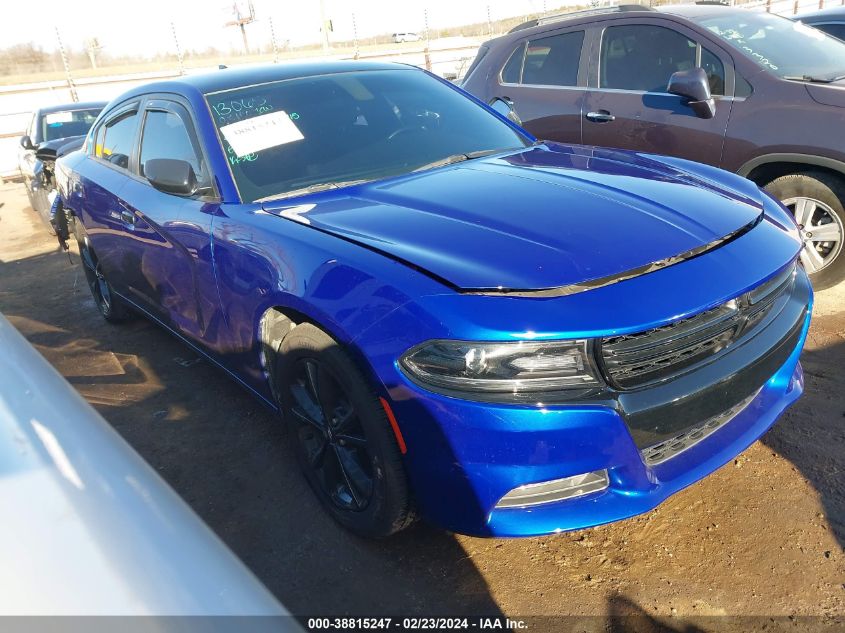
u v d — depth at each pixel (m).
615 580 2.03
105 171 3.78
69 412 0.74
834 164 3.59
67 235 5.50
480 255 1.90
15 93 19.39
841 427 2.66
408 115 3.22
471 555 2.19
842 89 3.62
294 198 2.59
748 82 3.97
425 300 1.79
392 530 2.09
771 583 1.96
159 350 4.13
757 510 2.27
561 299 1.74
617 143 4.68
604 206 2.18
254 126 2.88
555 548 2.19
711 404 1.89
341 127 3.01
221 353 2.86
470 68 5.94
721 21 4.38
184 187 2.71
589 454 1.73
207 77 3.23
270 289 2.23
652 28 4.52
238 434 3.06
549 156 2.94
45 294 5.68
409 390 1.81
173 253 2.92
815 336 3.46
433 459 1.83
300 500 2.54
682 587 1.98
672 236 2.00
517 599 1.99
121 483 0.64
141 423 3.24
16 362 0.84
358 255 2.00
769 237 2.16
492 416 1.71
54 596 0.51
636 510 1.82
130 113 3.68
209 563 0.57
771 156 3.82
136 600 0.51
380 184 2.63
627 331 1.70
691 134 4.20
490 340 1.69
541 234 1.99
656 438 1.81
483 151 3.09
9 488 0.60
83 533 0.56
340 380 2.04
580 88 4.89
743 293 1.91
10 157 16.44
